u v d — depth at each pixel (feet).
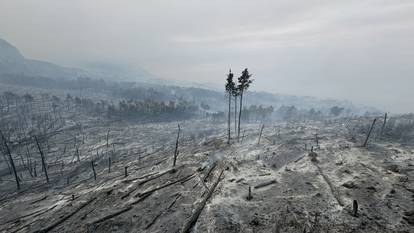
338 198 58.95
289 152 116.88
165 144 266.57
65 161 219.00
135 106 483.10
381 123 206.59
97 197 81.66
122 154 233.35
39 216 79.56
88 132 346.95
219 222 52.75
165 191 76.64
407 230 44.11
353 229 45.78
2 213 97.04
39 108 496.64
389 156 99.91
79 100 536.01
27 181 169.99
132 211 65.21
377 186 64.54
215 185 75.36
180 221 55.98
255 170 90.43
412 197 57.00
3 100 532.73
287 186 70.64
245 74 160.97
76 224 63.98
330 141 138.51
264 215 54.44
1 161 226.58
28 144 282.15
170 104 519.60
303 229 47.26
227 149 136.36
